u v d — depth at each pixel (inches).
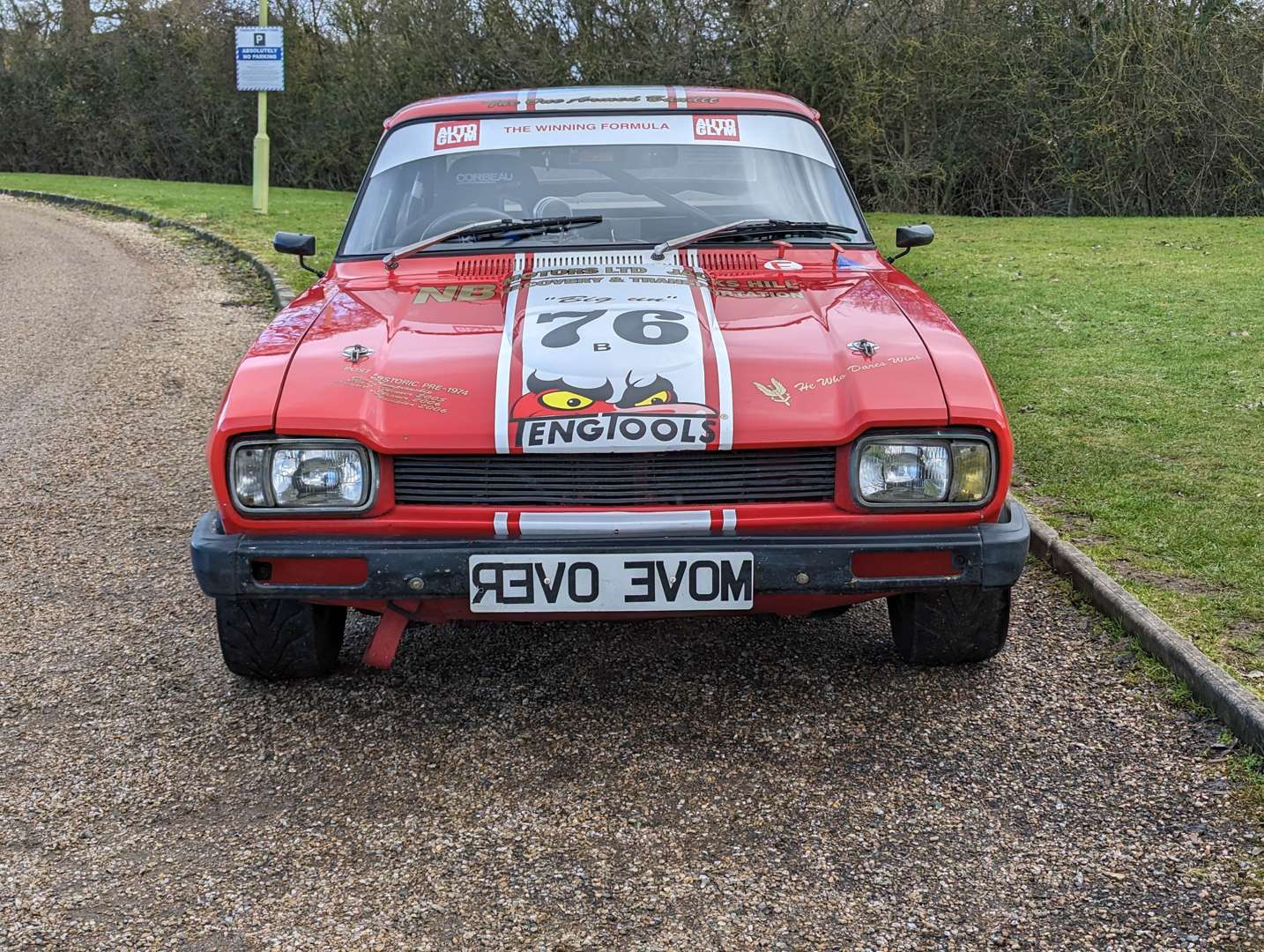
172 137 1199.6
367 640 159.9
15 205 850.1
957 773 124.9
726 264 158.9
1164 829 113.8
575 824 116.8
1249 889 104.0
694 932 100.5
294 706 141.7
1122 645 152.0
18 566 187.6
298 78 1098.7
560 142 175.0
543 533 122.0
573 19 908.6
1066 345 324.2
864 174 857.5
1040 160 822.5
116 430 269.1
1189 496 200.4
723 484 123.1
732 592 121.6
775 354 129.5
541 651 156.0
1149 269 467.8
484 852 112.5
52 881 108.5
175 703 142.6
